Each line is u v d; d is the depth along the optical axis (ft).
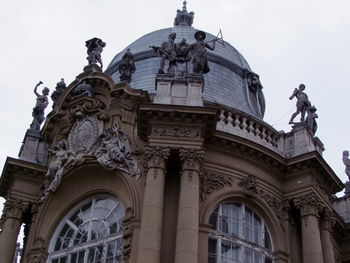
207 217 71.20
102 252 73.00
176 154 71.87
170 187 71.15
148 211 66.33
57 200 80.28
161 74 77.66
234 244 72.59
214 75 97.60
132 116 79.10
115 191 75.97
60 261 76.13
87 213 78.54
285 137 85.40
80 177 79.46
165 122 73.05
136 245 67.51
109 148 76.54
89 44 91.81
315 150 79.61
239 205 76.28
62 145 82.02
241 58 108.37
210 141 76.48
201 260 67.41
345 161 102.63
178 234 65.21
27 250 77.36
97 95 83.92
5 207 84.28
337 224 90.12
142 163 74.18
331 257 77.61
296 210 79.15
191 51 82.89
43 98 95.35
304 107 86.74
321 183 81.92
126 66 85.25
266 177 79.15
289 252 75.41
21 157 86.79
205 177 74.13
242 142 77.71
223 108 82.33
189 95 75.51
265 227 76.74
